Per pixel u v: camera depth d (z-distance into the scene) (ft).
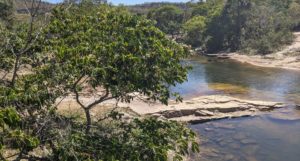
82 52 27.35
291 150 55.77
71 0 32.04
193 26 240.73
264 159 52.47
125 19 31.48
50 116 24.93
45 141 25.03
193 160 51.47
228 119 72.28
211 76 122.21
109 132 28.73
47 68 26.89
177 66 29.86
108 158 22.77
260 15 195.42
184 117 71.77
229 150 55.88
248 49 180.24
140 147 24.86
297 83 106.32
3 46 28.94
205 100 81.15
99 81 27.45
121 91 28.63
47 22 28.32
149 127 28.30
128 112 66.69
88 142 24.79
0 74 36.19
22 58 29.96
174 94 32.68
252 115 74.08
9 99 21.29
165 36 31.78
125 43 27.27
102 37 30.09
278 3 245.04
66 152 21.79
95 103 30.58
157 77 28.96
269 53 166.81
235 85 105.70
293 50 160.45
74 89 28.07
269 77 117.80
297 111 76.33
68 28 31.55
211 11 248.11
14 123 18.92
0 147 18.42
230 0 207.82
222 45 210.59
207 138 61.46
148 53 28.19
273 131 64.69
